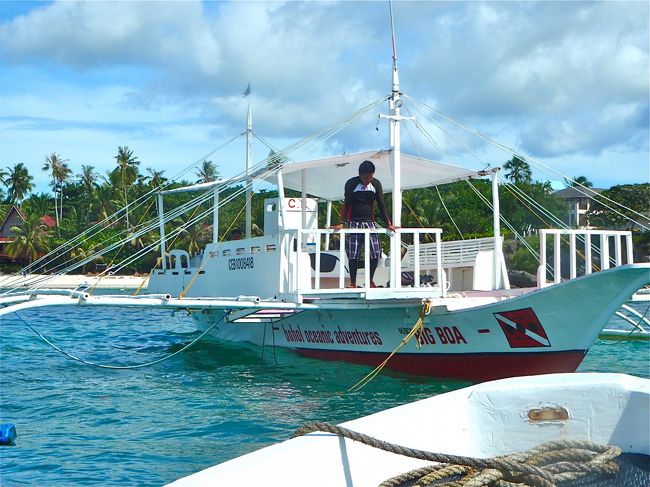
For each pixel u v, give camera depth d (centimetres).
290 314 1295
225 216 4066
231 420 862
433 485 339
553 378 423
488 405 415
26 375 1201
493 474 326
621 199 5366
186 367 1270
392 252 1063
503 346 1012
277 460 326
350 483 350
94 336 1928
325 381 1109
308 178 1488
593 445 360
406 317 1094
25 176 8538
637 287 877
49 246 6341
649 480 348
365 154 1279
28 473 656
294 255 1134
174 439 777
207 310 1570
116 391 1052
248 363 1292
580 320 933
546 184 5909
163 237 1502
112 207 6362
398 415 394
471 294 1220
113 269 1318
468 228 5034
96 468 671
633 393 388
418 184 1509
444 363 1085
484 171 1286
